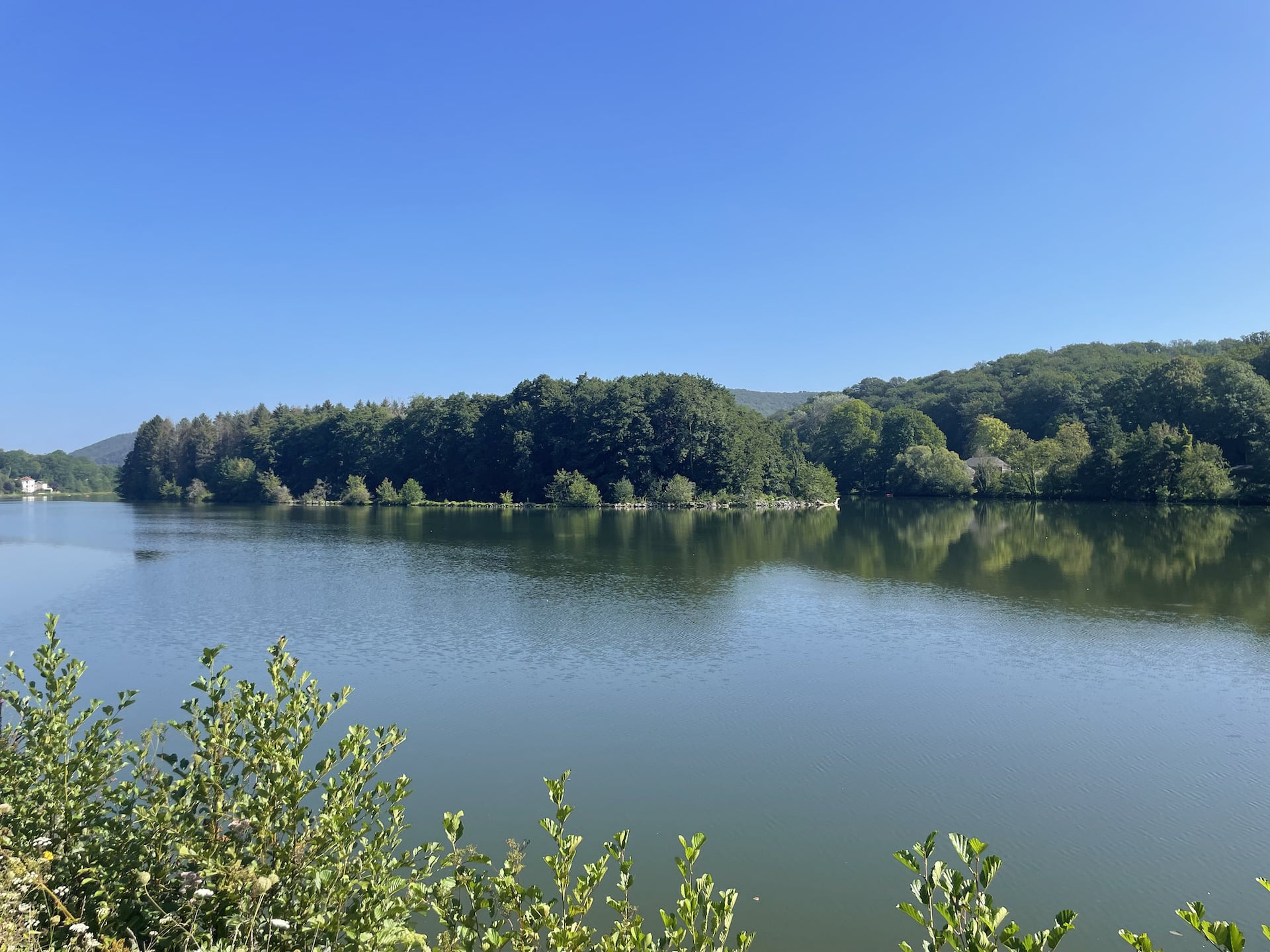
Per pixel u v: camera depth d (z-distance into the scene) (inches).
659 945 199.2
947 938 152.6
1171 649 896.3
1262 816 491.5
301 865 207.3
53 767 255.6
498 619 1056.2
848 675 792.9
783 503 3905.0
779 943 360.2
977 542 2005.4
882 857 441.1
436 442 4515.3
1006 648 903.1
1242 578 1373.0
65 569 1563.7
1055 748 601.0
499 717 665.6
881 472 4741.6
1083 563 1592.0
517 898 193.8
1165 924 383.9
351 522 2930.6
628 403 4057.6
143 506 4512.8
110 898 208.4
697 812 494.3
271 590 1293.1
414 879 220.2
